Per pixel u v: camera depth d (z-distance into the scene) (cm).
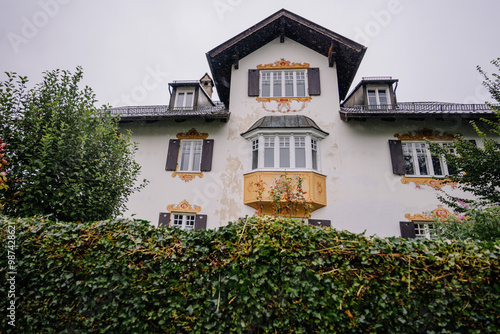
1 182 465
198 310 329
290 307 315
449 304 302
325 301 310
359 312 310
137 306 342
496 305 289
